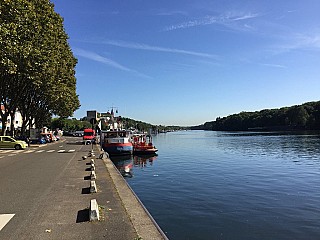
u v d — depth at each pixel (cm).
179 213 1495
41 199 1024
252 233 1218
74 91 5434
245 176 2695
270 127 16675
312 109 14150
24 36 2598
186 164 3653
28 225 745
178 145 7800
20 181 1406
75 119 14300
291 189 2103
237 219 1398
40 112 5703
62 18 3950
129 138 4559
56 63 3550
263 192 1995
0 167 1984
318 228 1280
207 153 5209
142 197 1847
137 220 776
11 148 4006
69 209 890
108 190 1164
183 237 1172
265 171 3009
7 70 2353
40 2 3139
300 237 1181
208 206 1631
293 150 5303
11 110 4212
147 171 3064
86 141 5544
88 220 779
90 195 1077
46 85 3825
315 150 5200
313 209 1570
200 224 1325
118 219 786
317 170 3036
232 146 6719
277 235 1198
